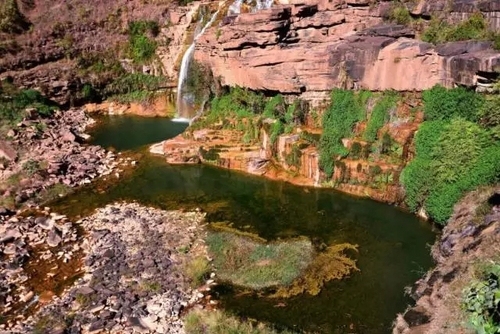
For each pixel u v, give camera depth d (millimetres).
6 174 32812
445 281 18812
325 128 31812
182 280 22484
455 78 27047
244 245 25172
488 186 24125
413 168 27234
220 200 30266
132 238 26016
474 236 20812
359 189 29734
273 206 29312
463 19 30438
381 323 19688
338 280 22438
